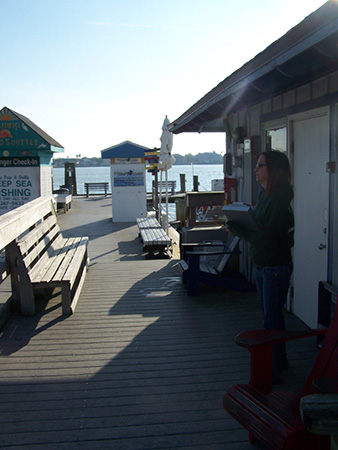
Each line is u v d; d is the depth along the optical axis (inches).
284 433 92.2
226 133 287.6
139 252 409.1
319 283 165.5
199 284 250.4
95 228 554.3
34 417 127.6
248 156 241.6
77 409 131.6
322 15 97.9
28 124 381.4
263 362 112.5
